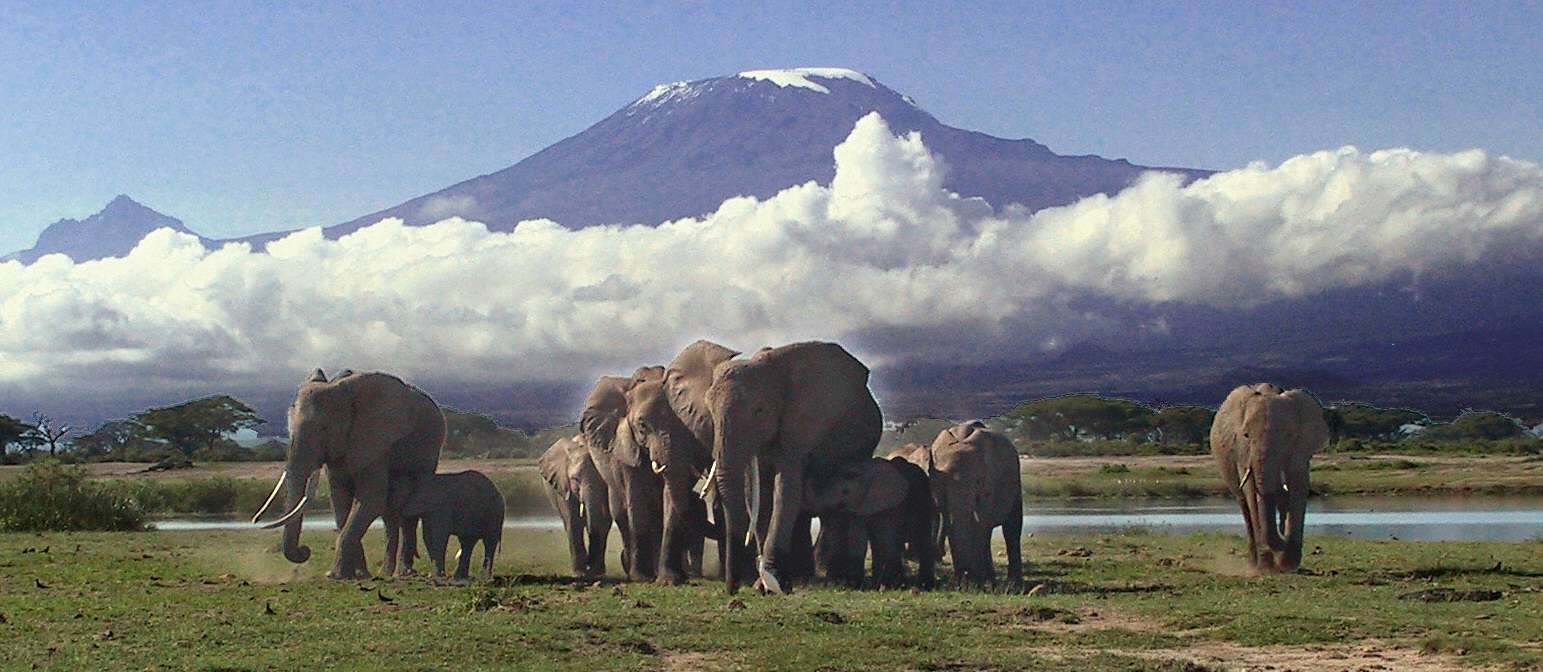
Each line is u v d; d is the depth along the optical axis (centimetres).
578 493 2833
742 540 2433
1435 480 6556
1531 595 2247
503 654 1695
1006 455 2552
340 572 2669
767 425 2483
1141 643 1806
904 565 2820
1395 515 5012
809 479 2527
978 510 2484
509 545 3550
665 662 1684
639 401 2675
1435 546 3288
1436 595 2209
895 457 2583
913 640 1788
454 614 1994
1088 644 1798
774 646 1756
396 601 2164
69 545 3378
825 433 2531
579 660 1675
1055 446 10712
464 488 2678
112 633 1841
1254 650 1775
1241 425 2877
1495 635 1809
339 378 2772
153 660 1659
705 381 2619
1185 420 13388
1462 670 1628
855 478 2492
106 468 8619
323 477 6550
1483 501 5853
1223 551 3219
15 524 4041
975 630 1873
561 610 2036
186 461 8500
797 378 2522
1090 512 5375
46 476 4231
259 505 5719
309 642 1762
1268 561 2783
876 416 2669
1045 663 1666
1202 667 1641
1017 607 2050
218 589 2369
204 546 3372
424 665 1634
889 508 2486
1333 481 6694
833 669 1645
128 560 2978
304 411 2711
